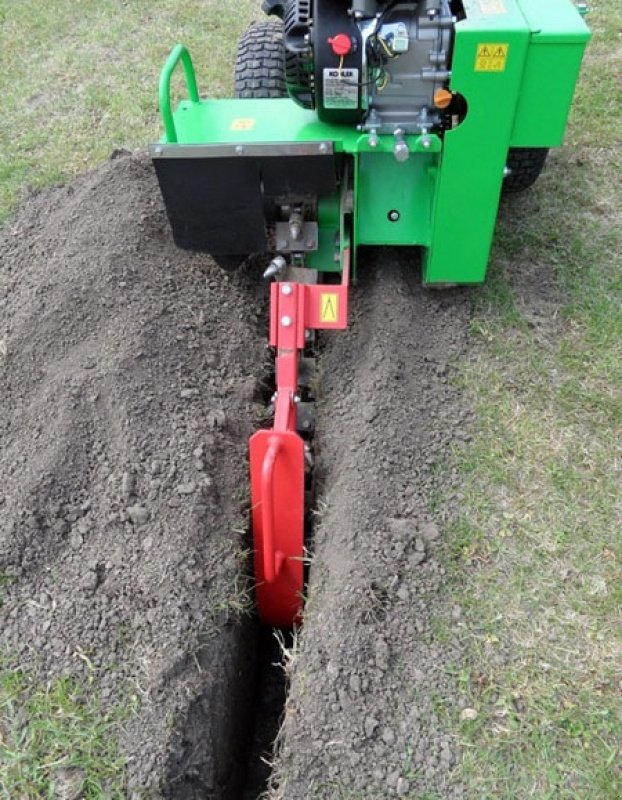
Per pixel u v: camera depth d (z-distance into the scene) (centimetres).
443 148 282
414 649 242
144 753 223
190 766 230
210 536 271
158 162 276
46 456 285
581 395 316
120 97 513
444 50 265
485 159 285
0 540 266
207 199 287
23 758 222
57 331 324
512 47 257
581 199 415
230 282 362
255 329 355
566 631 246
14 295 352
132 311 327
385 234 318
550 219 402
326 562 264
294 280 303
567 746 221
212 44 566
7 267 373
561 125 278
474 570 261
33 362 319
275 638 301
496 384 320
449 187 293
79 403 298
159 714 231
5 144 475
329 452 299
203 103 319
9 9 630
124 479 278
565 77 267
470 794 213
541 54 262
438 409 311
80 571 261
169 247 363
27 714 231
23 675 239
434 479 286
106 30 594
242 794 264
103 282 335
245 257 362
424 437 299
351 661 237
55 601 255
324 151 273
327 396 322
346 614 245
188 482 280
